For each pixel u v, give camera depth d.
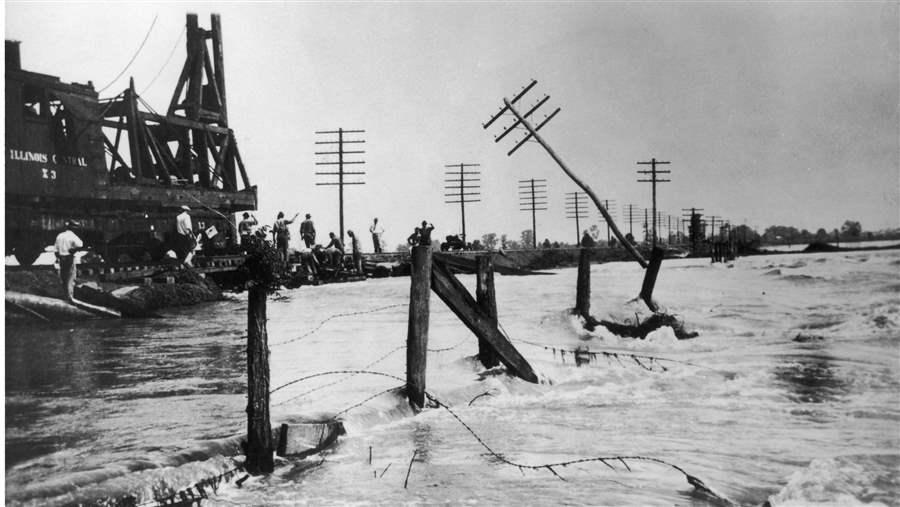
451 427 10.72
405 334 16.67
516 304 18.42
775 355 14.59
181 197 23.31
